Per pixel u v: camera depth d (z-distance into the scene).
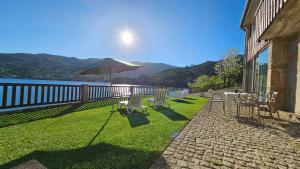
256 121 5.92
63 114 6.36
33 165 2.48
